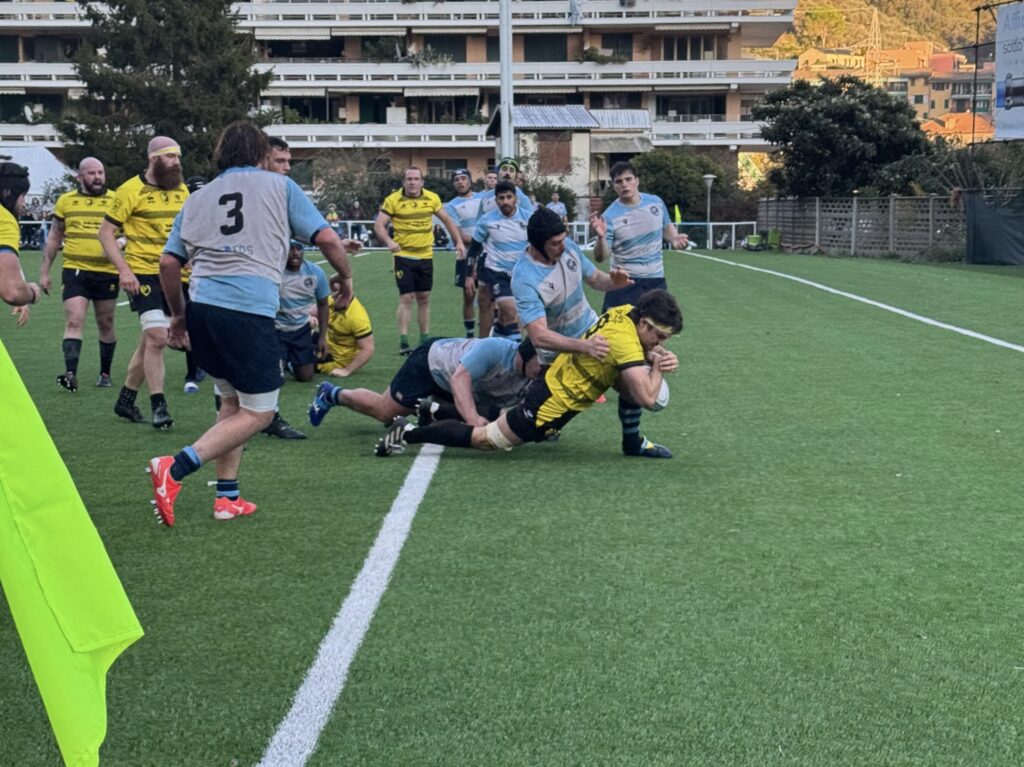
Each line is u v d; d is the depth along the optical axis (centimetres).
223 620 407
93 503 565
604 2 6016
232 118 4619
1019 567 457
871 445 681
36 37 6094
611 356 618
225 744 319
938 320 1364
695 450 675
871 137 3669
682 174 4738
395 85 6025
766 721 328
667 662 368
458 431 658
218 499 537
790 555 473
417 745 316
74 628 255
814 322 1355
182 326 546
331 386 728
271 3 6047
